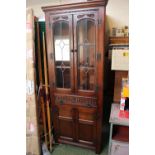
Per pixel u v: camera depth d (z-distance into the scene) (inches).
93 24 63.2
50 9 65.5
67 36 68.2
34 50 66.9
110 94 90.2
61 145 83.0
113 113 63.7
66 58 70.6
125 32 83.0
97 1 58.0
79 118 74.8
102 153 76.6
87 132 75.5
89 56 67.1
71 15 63.6
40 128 80.0
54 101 76.9
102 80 65.7
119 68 67.6
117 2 88.7
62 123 79.3
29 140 72.7
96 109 70.0
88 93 69.3
